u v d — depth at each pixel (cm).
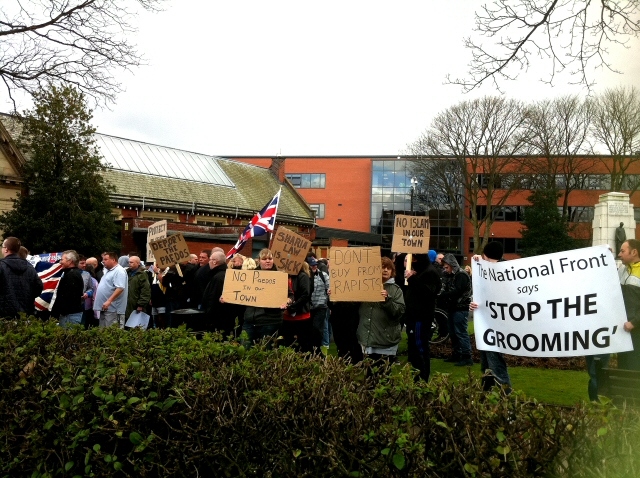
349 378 332
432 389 287
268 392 309
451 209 5556
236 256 947
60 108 2858
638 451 233
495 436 249
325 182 6506
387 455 259
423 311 718
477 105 4175
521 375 886
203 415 315
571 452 240
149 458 328
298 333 794
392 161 6356
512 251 5859
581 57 880
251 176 5278
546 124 4169
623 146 3744
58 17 1193
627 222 2084
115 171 4009
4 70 1218
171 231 2850
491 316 529
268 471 298
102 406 336
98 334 484
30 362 395
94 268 1189
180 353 385
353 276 643
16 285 844
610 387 351
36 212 2834
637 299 553
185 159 4753
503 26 909
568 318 491
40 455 370
